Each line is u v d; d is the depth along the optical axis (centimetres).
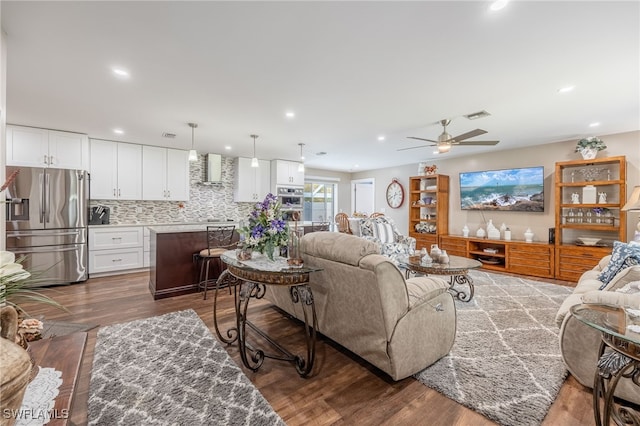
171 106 318
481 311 318
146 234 500
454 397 177
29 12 165
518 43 198
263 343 249
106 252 464
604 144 429
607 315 139
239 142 491
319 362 219
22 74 243
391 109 323
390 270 183
